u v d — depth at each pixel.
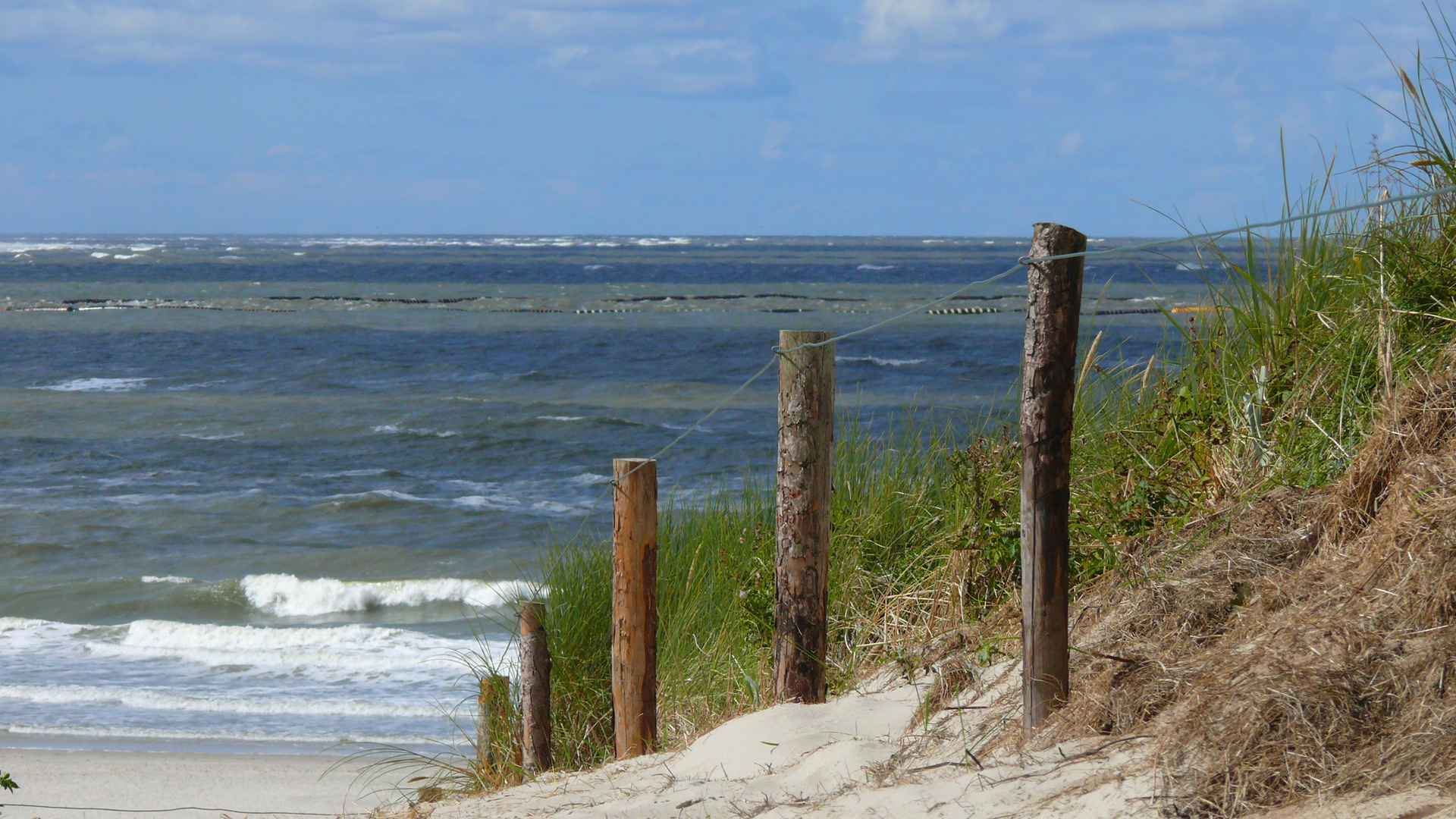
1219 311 20.80
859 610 22.08
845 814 12.70
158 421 102.25
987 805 11.70
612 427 97.88
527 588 51.34
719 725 19.67
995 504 19.38
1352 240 19.50
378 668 43.06
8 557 61.00
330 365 143.88
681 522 27.84
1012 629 16.95
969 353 147.38
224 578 57.22
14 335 175.75
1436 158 18.20
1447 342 16.78
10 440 93.12
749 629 22.06
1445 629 10.79
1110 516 17.84
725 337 175.12
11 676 42.28
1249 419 17.88
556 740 23.28
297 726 36.59
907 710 16.55
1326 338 18.56
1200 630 13.57
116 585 55.31
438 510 70.69
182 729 36.31
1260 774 10.14
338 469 84.12
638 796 15.63
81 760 32.56
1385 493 13.63
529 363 145.50
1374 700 10.39
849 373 128.25
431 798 22.94
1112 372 22.88
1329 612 11.91
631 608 19.20
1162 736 11.27
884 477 24.67
